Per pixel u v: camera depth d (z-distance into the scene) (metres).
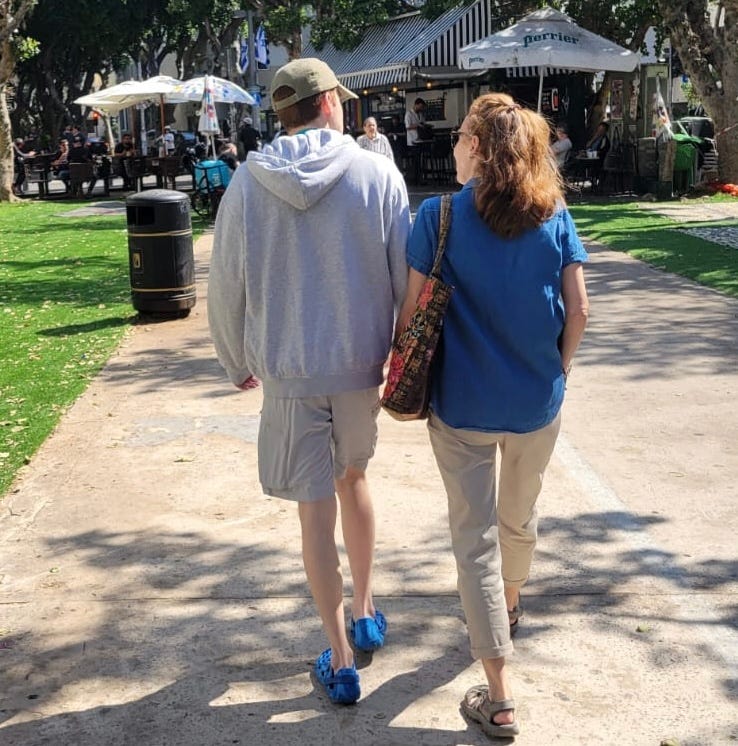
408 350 3.05
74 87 49.31
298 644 3.72
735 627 3.77
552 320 3.07
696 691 3.36
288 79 3.32
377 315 3.27
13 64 25.70
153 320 9.90
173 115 52.69
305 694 3.40
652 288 10.50
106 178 28.77
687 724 3.18
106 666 3.58
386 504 5.01
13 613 3.96
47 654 3.66
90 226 19.55
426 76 25.69
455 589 4.11
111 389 7.32
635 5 23.61
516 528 3.39
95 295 11.58
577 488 5.19
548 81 26.41
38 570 4.34
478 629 3.09
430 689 3.41
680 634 3.73
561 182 3.16
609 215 17.75
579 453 5.71
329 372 3.22
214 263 3.31
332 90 3.37
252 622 3.88
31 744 3.14
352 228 3.20
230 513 4.95
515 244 3.02
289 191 3.12
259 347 3.27
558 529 4.69
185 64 49.06
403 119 29.97
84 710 3.32
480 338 3.05
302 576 4.25
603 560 4.36
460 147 3.16
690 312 9.27
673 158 20.64
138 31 42.56
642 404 6.59
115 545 4.59
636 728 3.16
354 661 3.56
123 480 5.41
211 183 19.86
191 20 41.34
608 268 11.89
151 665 3.58
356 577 3.62
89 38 42.12
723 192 21.03
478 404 3.06
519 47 20.31
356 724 3.22
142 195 9.72
